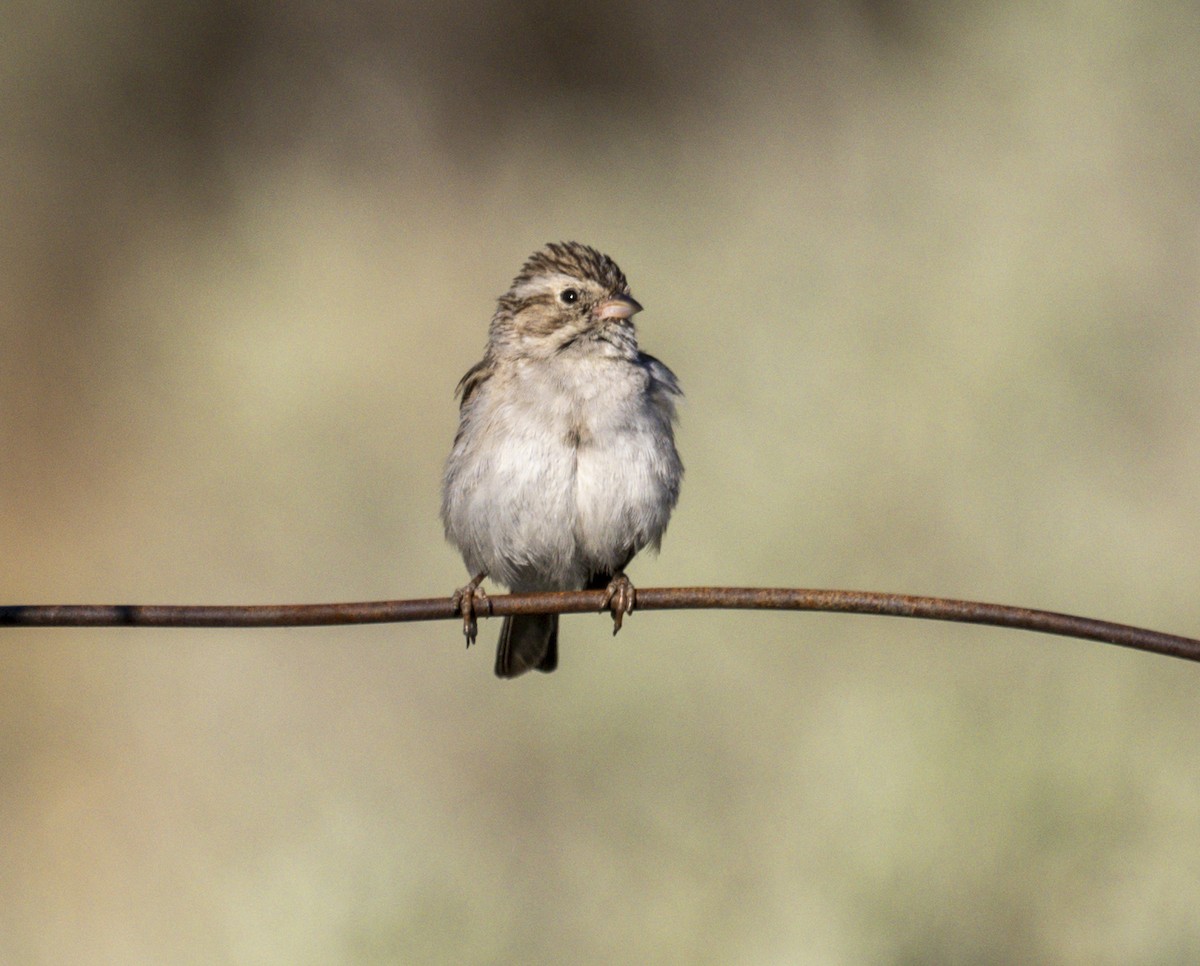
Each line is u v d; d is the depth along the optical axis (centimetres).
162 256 2198
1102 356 1394
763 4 2211
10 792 1417
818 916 1043
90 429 1933
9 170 2314
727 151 2039
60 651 1534
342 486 1659
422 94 2367
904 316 1473
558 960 1084
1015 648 1193
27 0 2350
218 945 1119
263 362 1838
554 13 2350
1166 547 1261
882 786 1085
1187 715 1144
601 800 1179
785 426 1377
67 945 1274
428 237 2106
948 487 1315
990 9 1809
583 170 2158
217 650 1497
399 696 1423
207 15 2422
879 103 1938
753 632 1213
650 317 1564
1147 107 1667
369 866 1113
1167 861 1055
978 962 1028
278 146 2331
